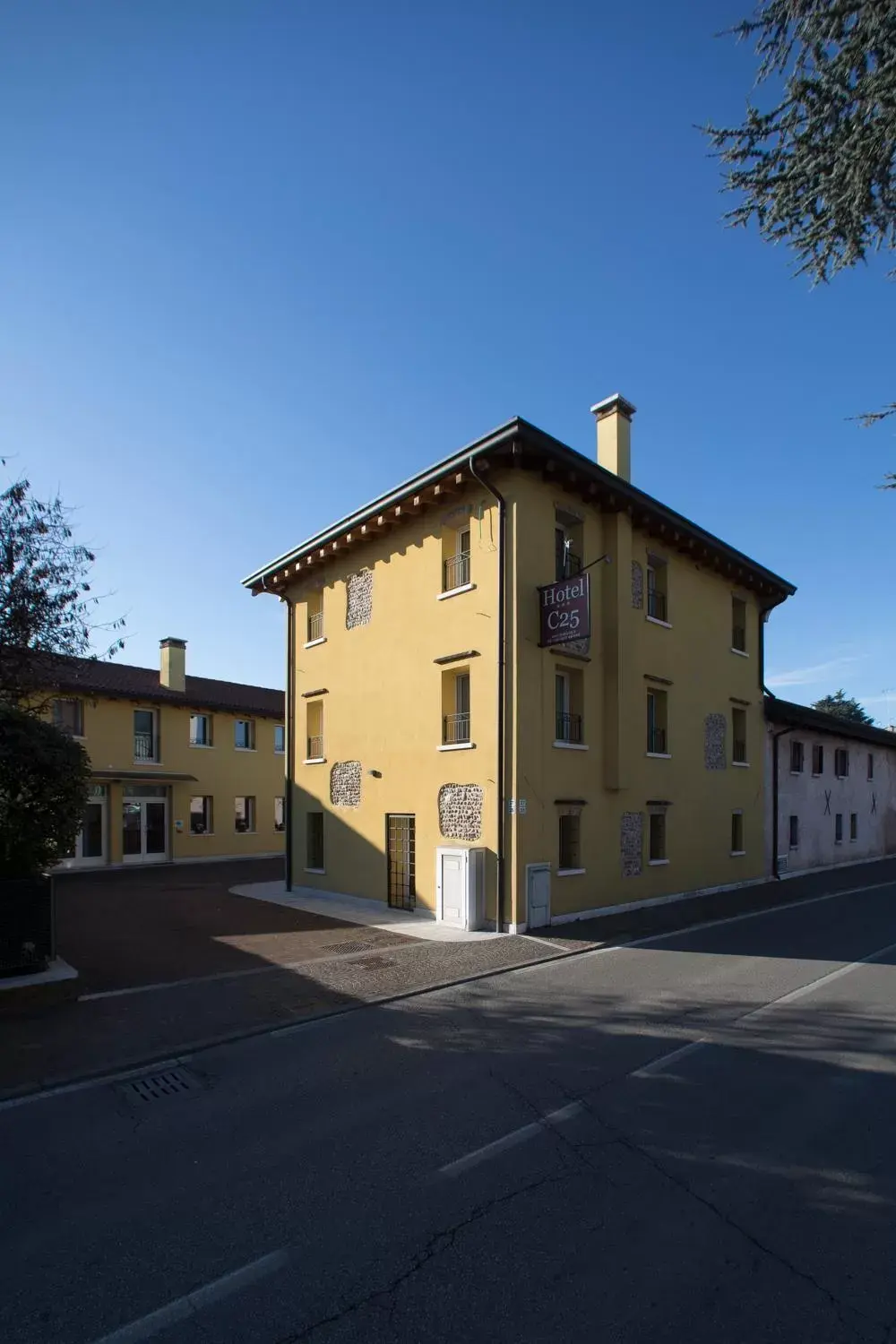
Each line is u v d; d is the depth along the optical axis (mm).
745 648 20078
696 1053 6605
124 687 26547
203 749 28562
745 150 7352
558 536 14367
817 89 6766
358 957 10602
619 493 14430
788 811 21969
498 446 12750
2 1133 5223
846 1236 3758
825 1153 4656
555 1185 4320
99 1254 3746
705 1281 3404
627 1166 4535
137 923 13625
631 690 14992
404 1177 4453
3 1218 4102
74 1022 7609
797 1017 7684
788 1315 3176
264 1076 6262
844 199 6906
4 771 8680
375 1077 6172
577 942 11641
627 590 14906
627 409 16234
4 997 8227
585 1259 3586
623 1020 7656
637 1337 3059
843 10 6324
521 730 12789
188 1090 5977
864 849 27031
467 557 14453
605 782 14461
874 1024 7430
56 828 8961
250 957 10617
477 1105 5539
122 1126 5312
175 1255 3715
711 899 16469
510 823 12656
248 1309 3295
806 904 16250
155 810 27234
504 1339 3064
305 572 18688
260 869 24719
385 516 15531
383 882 15508
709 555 17703
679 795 16719
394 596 15750
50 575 10633
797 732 23094
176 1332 3160
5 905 8633
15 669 10289
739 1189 4230
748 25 6914
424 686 14727
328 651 17781
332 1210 4109
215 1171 4598
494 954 10758
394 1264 3586
